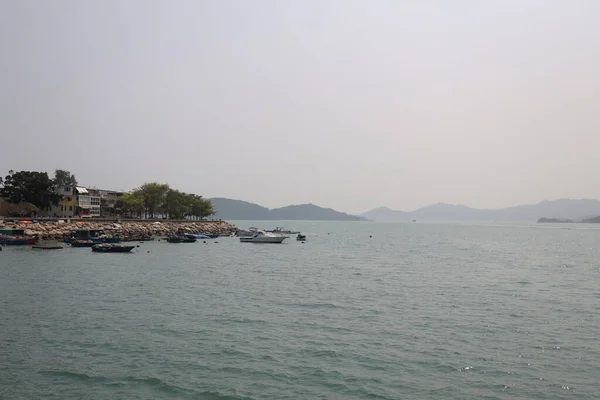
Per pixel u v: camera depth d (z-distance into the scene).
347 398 20.42
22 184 146.88
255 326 32.16
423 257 90.88
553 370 23.66
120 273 59.62
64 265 67.56
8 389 21.22
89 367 23.94
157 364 24.42
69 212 156.12
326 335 30.00
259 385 21.81
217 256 88.38
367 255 95.38
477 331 31.02
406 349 27.03
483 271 66.12
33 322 32.91
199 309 37.59
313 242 147.12
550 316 35.44
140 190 176.75
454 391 21.14
